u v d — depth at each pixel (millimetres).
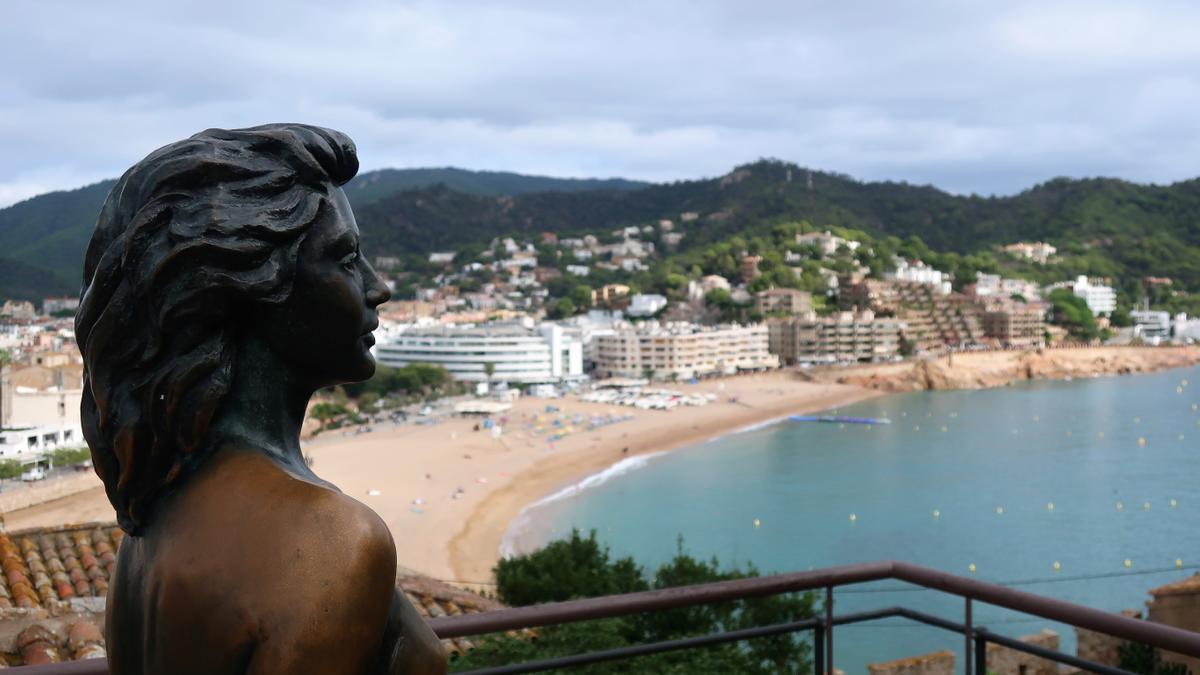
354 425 93500
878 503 56438
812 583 4305
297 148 1856
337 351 1912
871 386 128625
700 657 12016
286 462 1900
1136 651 15625
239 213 1778
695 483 65625
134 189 1822
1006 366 140500
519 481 67562
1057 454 73438
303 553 1675
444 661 1979
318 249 1854
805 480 65000
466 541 50844
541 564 19000
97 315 1817
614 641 10914
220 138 1855
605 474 70438
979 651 4383
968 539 47531
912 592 33625
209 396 1799
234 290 1783
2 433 51000
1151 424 89688
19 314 166875
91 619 8680
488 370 125188
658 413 103062
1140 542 45844
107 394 1816
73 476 46469
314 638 1638
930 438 83688
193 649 1712
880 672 15914
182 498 1827
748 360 142500
